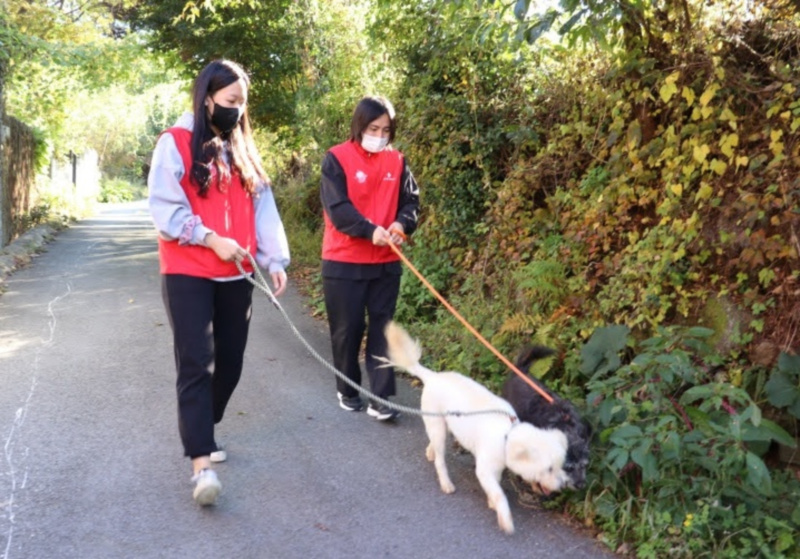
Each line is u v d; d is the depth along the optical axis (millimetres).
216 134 3775
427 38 7582
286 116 14125
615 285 4961
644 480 3604
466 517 3703
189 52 14883
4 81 12617
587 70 6180
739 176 4629
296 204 12492
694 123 4914
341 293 4781
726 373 4348
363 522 3605
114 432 4500
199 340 3658
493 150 7023
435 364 5930
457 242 7230
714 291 4652
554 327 5109
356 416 4992
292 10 12656
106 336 6656
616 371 4246
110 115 30812
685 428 3775
